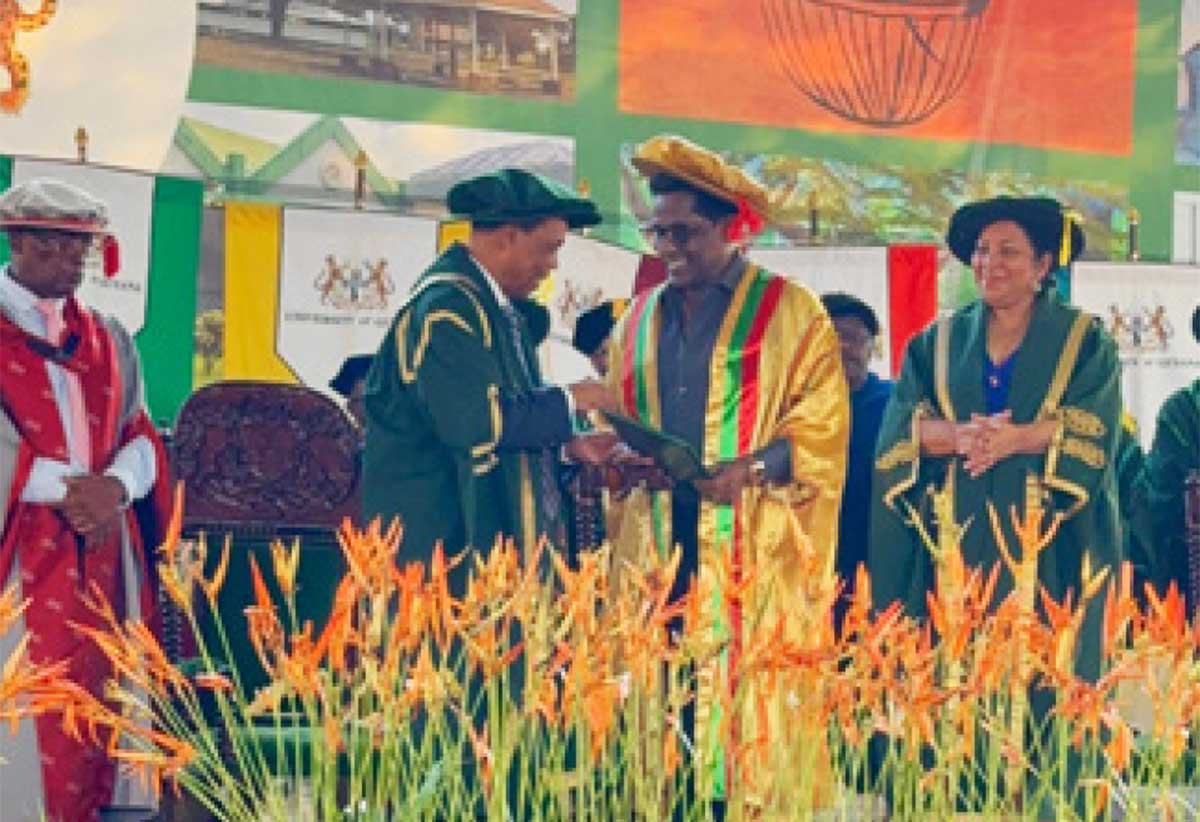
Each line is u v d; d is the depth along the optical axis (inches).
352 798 167.0
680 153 321.7
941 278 331.9
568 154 319.9
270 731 279.3
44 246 292.8
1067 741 184.4
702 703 275.4
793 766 180.5
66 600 288.4
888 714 197.9
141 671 160.2
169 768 157.6
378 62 313.0
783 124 328.8
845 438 324.2
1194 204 342.6
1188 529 331.9
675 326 320.2
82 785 283.9
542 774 178.2
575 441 314.3
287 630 297.1
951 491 326.6
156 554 295.0
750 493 318.7
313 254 308.2
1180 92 343.6
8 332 291.0
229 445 299.7
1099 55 341.1
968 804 184.2
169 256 301.3
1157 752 188.2
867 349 327.6
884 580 325.7
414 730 280.7
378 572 163.5
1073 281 334.6
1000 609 174.9
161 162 302.5
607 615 175.6
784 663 175.6
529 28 319.3
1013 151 337.4
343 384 307.0
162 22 303.0
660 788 176.9
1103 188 339.3
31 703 152.0
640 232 321.4
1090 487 326.6
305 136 309.4
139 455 295.1
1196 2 345.4
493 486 308.2
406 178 313.1
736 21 327.6
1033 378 328.5
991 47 337.4
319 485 303.0
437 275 311.1
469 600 170.4
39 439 290.0
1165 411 336.2
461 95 316.2
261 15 307.9
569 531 314.0
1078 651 323.3
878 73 333.1
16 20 295.7
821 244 328.2
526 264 314.3
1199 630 175.8
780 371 322.0
